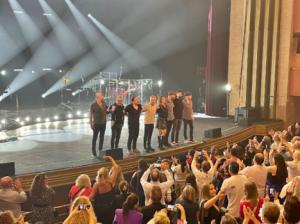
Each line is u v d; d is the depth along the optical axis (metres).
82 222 3.79
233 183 5.21
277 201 5.02
